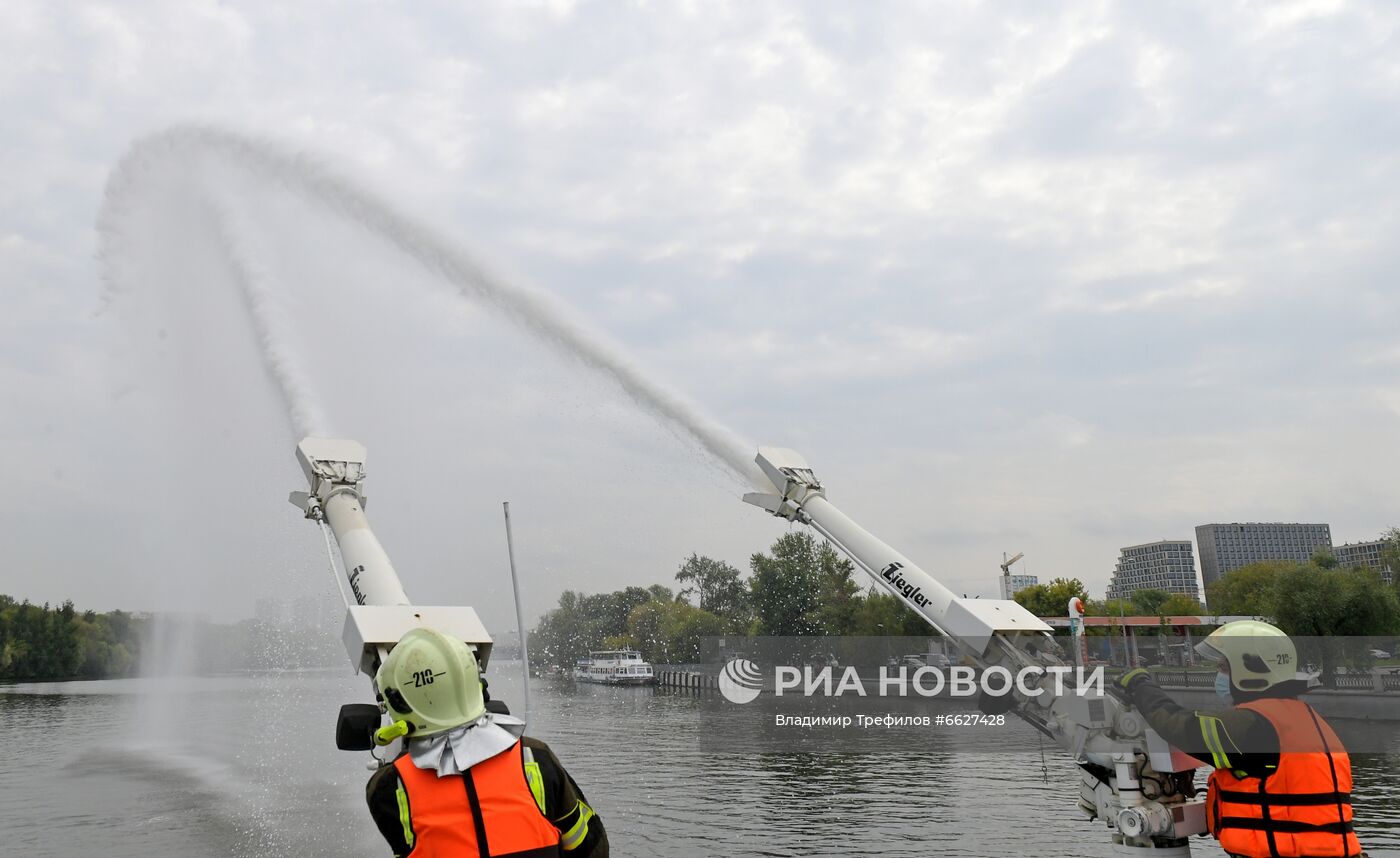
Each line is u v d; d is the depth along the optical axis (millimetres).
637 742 34875
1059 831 17797
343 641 6883
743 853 16734
